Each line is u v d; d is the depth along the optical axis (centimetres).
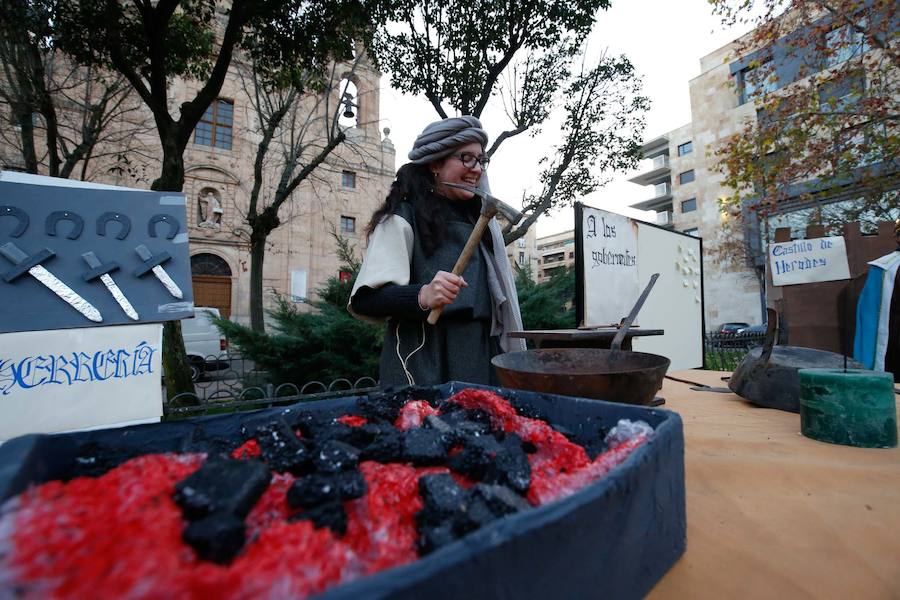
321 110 1127
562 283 488
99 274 117
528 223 514
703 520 65
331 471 44
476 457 49
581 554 33
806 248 334
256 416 63
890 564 52
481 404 67
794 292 338
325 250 1366
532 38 429
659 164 2941
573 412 69
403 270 129
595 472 43
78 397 111
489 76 448
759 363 142
